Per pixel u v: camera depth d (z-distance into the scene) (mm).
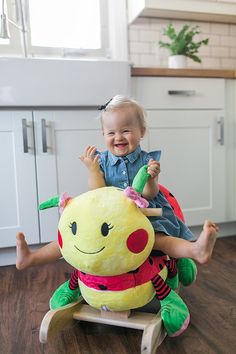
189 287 1243
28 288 1293
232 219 1938
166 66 2246
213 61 2334
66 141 1598
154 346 835
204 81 1801
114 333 963
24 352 879
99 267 808
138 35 2188
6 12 2027
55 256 971
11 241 1555
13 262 1606
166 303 900
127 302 859
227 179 1910
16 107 1533
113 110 996
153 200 1023
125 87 1633
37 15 2109
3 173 1528
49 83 1531
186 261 1115
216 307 1087
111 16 2180
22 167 1546
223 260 1534
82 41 2201
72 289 1000
